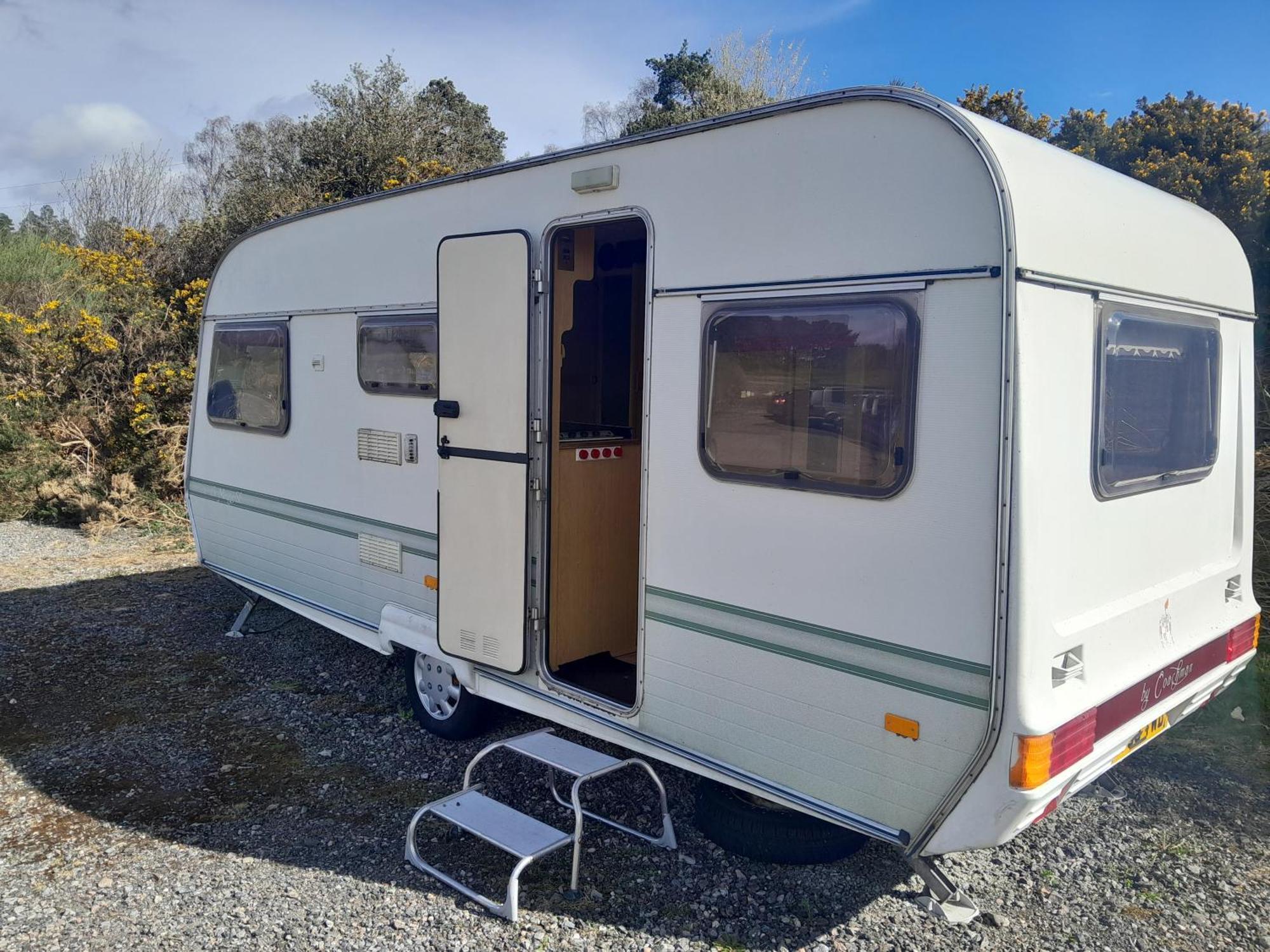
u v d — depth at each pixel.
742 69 13.99
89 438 10.30
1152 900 3.17
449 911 3.11
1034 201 2.52
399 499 4.52
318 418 5.05
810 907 3.13
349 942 2.94
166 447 10.14
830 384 2.77
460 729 4.42
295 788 4.03
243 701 5.02
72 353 10.41
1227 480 3.60
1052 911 3.12
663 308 3.24
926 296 2.56
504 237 3.76
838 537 2.78
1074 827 3.62
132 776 4.14
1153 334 3.05
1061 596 2.60
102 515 9.48
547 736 3.75
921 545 2.59
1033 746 2.45
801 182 2.84
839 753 2.84
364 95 14.46
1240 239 6.95
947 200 2.53
